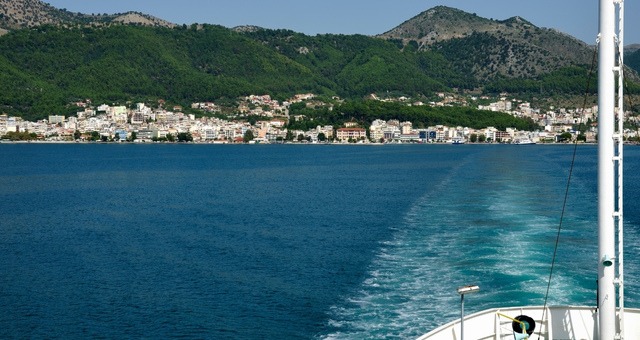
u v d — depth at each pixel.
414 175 162.00
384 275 53.06
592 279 48.31
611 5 23.11
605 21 23.20
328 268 57.78
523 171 157.62
